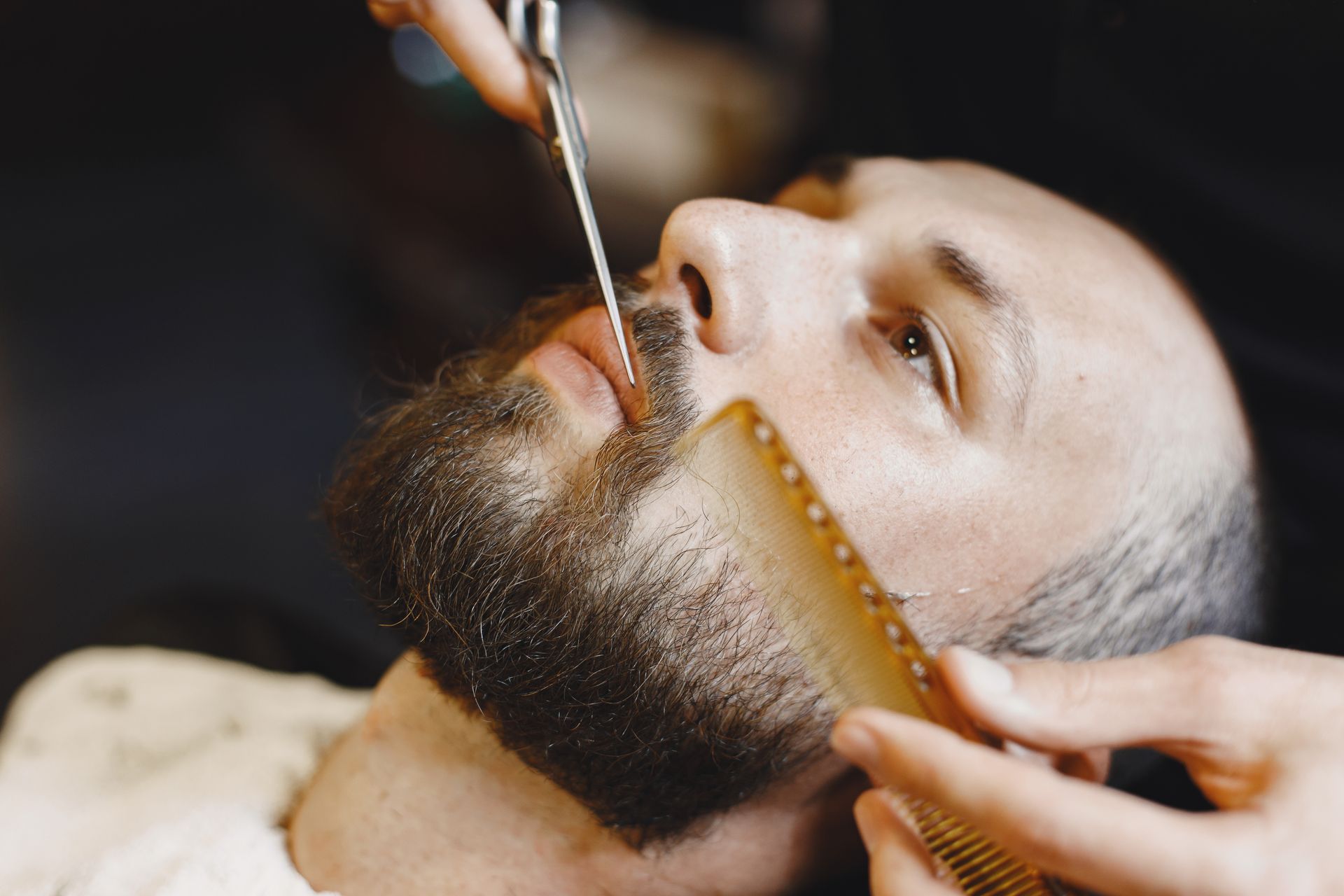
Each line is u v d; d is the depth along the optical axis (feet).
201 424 8.02
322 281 9.55
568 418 2.27
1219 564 2.76
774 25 6.87
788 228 2.48
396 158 8.09
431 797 2.65
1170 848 1.63
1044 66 3.70
